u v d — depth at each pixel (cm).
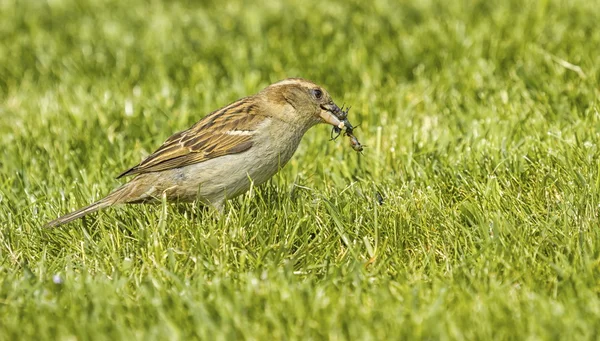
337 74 1623
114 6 2267
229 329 776
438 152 1234
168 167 1046
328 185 1153
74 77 1716
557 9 1873
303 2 2147
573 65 1500
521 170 1126
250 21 2002
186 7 2250
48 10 2227
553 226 955
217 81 1681
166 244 980
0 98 1667
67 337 781
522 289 847
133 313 825
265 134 1058
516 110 1341
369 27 1878
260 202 1053
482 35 1705
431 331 764
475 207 994
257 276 896
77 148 1339
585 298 813
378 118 1398
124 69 1738
